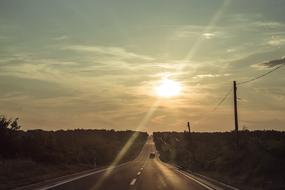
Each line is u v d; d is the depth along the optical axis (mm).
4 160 33875
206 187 22531
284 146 34625
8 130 39625
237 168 37375
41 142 44688
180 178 29734
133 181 25281
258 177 28438
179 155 88562
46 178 26250
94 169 42062
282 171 28953
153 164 63750
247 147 41594
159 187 21500
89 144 70750
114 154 89688
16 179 24562
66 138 61094
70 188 20250
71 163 46688
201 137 107875
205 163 50156
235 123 42812
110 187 21031
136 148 187125
